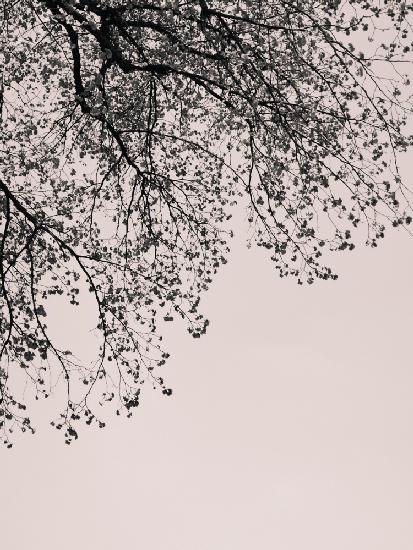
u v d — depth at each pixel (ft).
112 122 48.98
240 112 44.62
